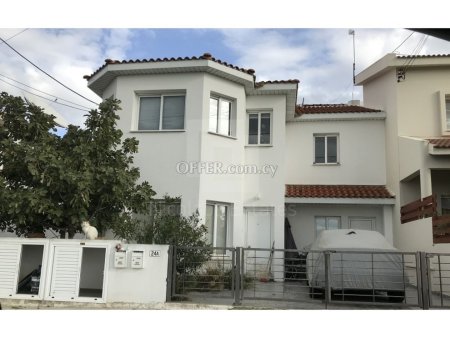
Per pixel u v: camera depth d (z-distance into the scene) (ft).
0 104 34.88
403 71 52.85
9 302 29.84
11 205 30.91
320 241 36.24
